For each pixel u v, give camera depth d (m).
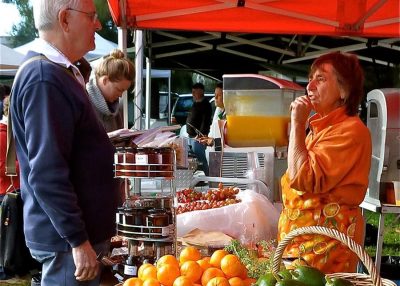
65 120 1.72
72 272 1.78
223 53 8.88
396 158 3.34
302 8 4.67
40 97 1.69
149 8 4.49
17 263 3.27
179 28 4.72
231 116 3.44
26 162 1.78
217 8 4.57
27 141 1.70
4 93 6.59
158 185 3.50
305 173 1.93
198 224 2.64
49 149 1.67
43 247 1.77
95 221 1.86
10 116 1.85
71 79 1.77
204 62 8.93
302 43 8.13
